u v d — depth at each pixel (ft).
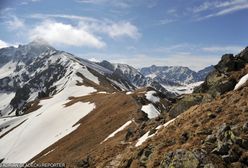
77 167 155.12
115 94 382.01
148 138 121.80
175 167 76.02
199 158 74.38
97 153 157.89
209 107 106.01
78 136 279.08
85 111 366.02
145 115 228.63
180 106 138.72
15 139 403.54
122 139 168.55
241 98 100.07
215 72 141.08
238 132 80.28
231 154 74.59
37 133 375.04
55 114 406.21
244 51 142.92
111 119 266.98
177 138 98.84
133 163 104.42
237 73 129.49
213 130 88.48
